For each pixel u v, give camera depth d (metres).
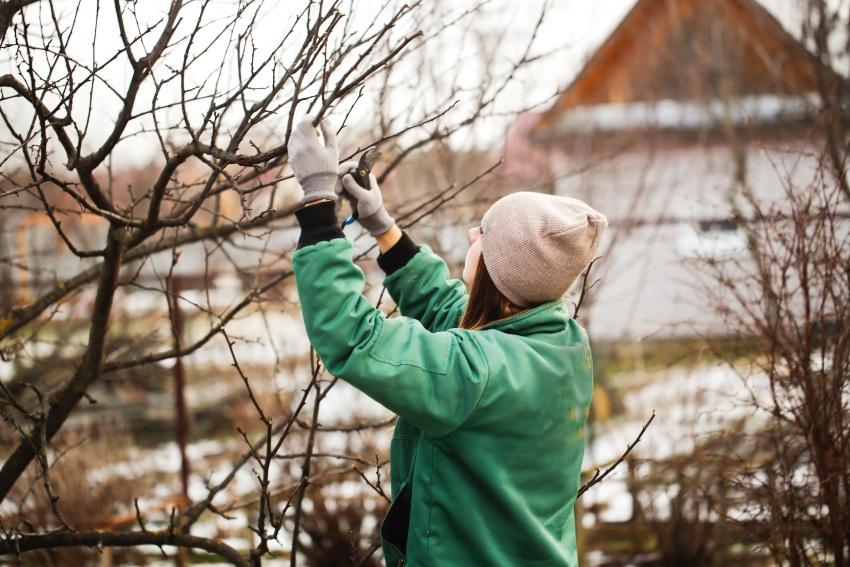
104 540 2.39
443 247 4.20
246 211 1.87
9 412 2.59
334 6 1.77
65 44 1.88
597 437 6.66
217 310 4.72
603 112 8.66
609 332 8.69
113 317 5.91
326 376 4.54
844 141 4.46
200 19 1.80
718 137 8.06
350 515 5.11
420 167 4.54
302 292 1.62
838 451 2.93
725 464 3.76
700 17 8.00
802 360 3.03
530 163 7.55
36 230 5.43
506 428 1.69
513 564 1.74
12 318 2.72
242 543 5.55
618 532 5.53
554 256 1.74
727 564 4.65
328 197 1.66
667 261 4.26
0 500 2.44
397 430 1.92
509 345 1.72
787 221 3.25
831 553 3.09
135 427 8.41
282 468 5.15
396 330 1.64
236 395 6.50
